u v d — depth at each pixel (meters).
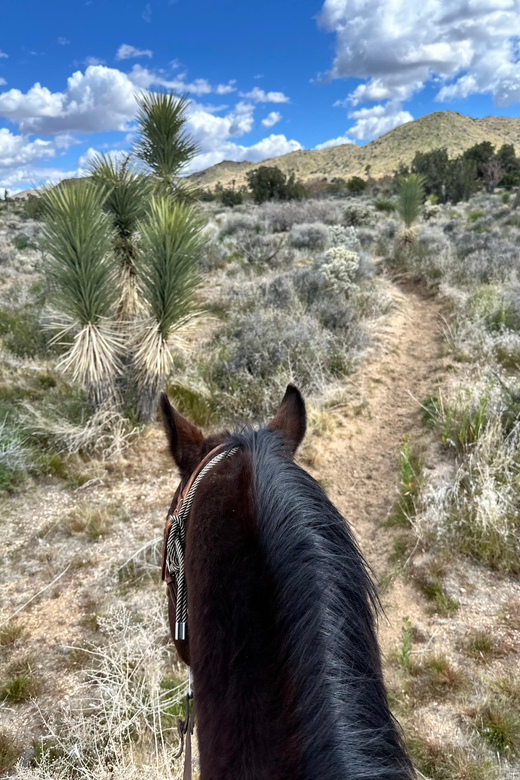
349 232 14.25
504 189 41.00
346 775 0.72
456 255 13.15
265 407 6.12
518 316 8.23
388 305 10.27
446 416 5.42
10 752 2.47
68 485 4.89
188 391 6.45
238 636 0.89
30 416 5.70
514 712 2.58
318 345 7.40
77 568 3.84
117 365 5.68
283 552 0.93
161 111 5.97
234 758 0.82
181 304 5.41
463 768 2.33
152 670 2.84
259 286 10.80
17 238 18.78
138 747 2.48
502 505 3.94
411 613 3.31
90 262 4.90
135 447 5.50
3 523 4.36
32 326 8.41
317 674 0.81
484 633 3.04
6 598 3.56
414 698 2.71
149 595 3.54
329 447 5.58
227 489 1.12
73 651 3.09
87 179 5.44
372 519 4.41
